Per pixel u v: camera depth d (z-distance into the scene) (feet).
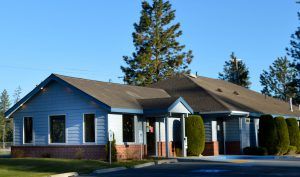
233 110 104.63
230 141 109.09
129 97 98.22
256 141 116.88
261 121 108.17
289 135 117.19
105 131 86.84
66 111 92.22
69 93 92.22
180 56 207.21
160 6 207.00
